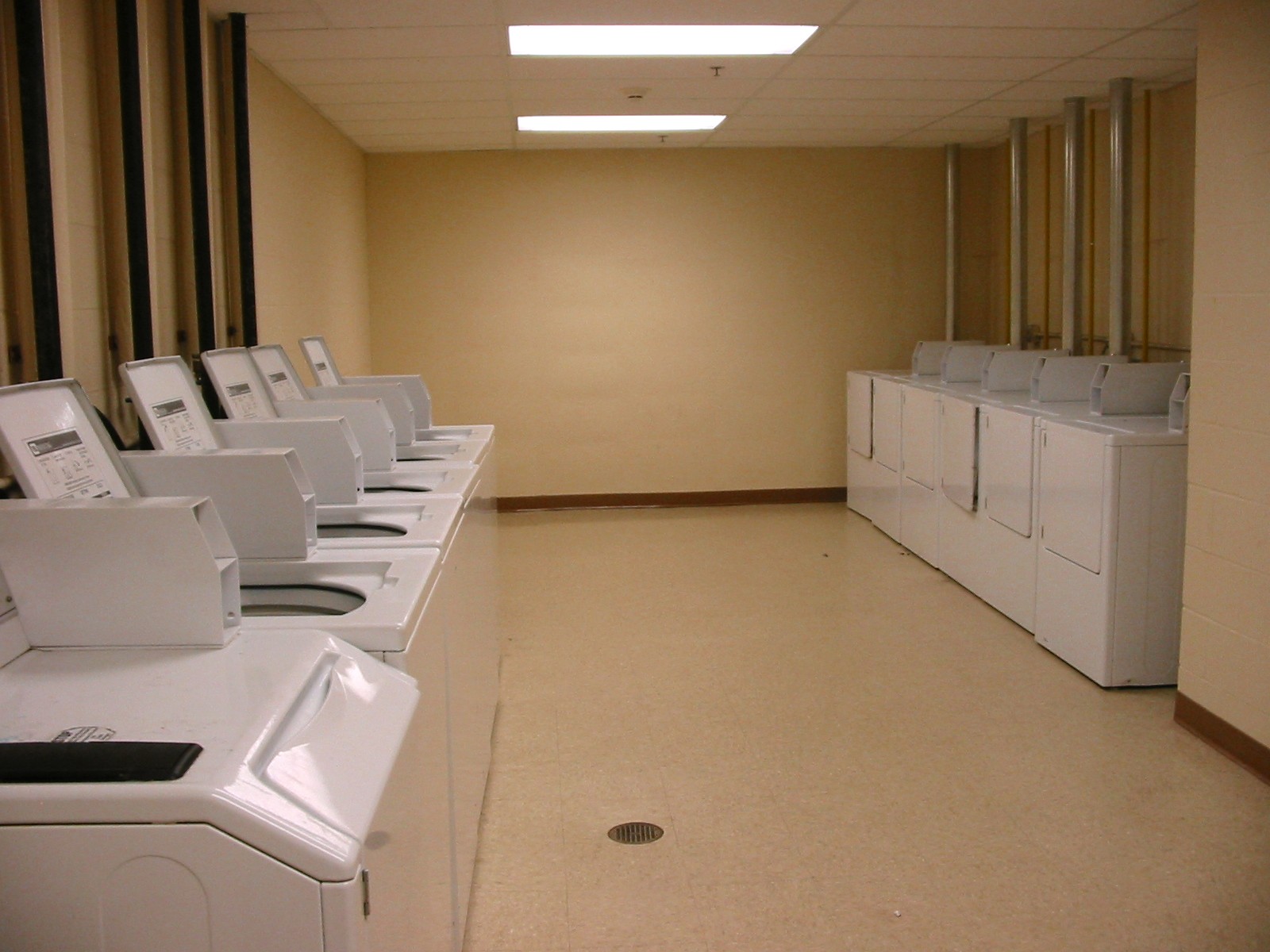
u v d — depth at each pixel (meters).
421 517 2.44
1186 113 4.97
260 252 4.23
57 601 1.53
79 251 2.71
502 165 6.88
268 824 1.10
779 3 3.59
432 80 4.68
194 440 2.52
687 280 7.07
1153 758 3.24
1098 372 4.39
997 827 2.84
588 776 3.19
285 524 2.05
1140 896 2.50
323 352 4.34
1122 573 3.74
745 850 2.75
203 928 1.12
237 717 1.29
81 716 1.29
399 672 1.61
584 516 7.04
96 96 2.80
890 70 4.65
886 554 5.89
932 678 3.97
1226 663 3.23
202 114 3.35
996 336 7.10
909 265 7.16
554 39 4.05
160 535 1.51
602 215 6.97
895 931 2.38
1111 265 5.11
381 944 1.24
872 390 6.52
